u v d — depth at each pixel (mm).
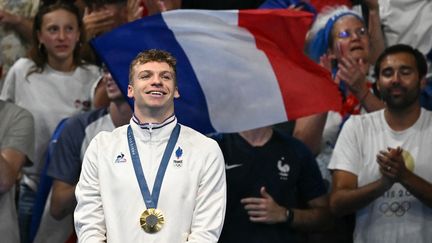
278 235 17641
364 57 20609
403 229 17609
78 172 18641
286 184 17875
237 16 18391
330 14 20984
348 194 17734
